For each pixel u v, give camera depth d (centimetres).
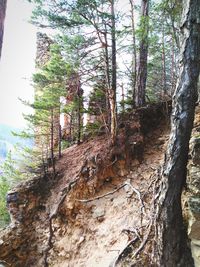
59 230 817
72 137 1174
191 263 488
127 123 962
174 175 482
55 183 927
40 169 1005
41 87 1049
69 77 980
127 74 1112
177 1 862
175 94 496
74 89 1028
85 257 721
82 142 1080
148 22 827
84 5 813
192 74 482
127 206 750
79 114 1055
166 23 975
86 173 871
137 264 518
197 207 476
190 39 482
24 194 913
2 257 803
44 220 863
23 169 1100
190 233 479
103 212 786
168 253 486
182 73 489
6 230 858
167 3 859
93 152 934
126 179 827
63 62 943
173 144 486
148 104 1045
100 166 868
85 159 923
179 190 490
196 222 471
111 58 984
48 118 1077
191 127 488
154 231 526
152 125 973
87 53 938
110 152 889
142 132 934
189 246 496
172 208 483
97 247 718
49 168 990
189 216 494
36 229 857
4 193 1123
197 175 500
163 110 994
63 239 795
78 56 939
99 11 826
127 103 1049
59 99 978
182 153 483
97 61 991
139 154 870
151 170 801
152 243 531
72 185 859
